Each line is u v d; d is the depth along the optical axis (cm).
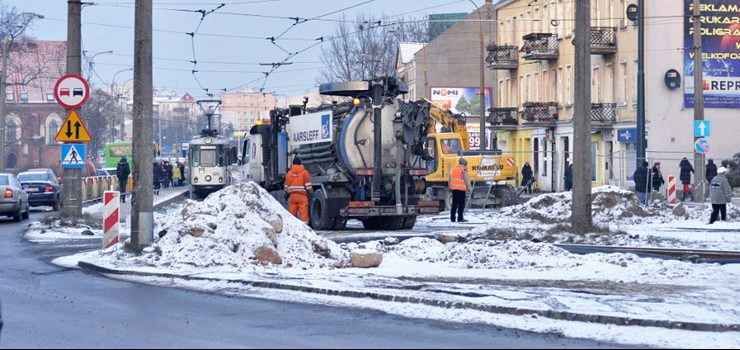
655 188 5997
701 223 4388
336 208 4075
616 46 7738
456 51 11412
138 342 1397
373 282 2117
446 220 4819
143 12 2786
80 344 1378
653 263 2444
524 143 9500
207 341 1408
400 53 12000
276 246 2609
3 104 7962
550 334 1493
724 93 7294
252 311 1736
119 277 2339
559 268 2436
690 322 1535
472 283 2139
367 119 4056
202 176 8800
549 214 4647
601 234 3375
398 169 4044
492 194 5962
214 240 2556
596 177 7975
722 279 2205
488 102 11094
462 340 1436
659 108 7262
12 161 16262
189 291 2045
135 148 2806
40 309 1766
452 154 5891
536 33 8750
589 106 3378
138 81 2798
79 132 3488
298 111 4638
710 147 7300
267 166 4869
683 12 7275
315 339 1434
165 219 3978
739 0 7300
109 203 2945
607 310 1661
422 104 4094
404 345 1388
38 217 5288
